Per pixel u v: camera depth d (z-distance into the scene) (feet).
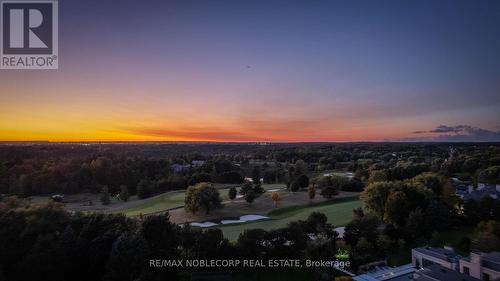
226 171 480.64
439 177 329.11
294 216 271.90
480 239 192.54
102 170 442.09
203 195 268.41
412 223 215.92
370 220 199.41
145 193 404.16
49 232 173.68
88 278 162.71
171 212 289.53
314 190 327.47
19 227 172.24
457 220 241.35
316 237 191.72
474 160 498.28
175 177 446.60
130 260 148.36
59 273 156.46
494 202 243.19
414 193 257.55
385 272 167.22
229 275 163.63
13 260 162.20
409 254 192.95
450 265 159.53
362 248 183.93
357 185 382.01
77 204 361.51
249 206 297.12
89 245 165.07
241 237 174.91
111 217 186.19
